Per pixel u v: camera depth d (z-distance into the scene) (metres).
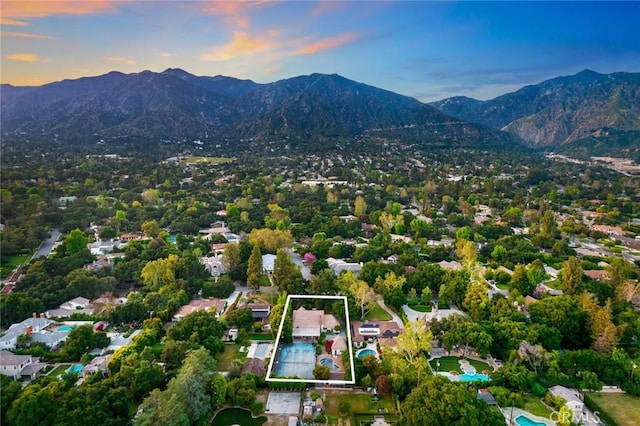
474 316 139.00
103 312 140.38
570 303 132.88
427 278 166.75
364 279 168.00
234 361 112.81
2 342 116.56
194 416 89.88
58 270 170.88
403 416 90.81
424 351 121.12
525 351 112.38
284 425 93.75
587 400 103.25
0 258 189.75
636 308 151.75
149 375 99.38
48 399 84.31
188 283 160.00
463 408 85.69
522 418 96.69
